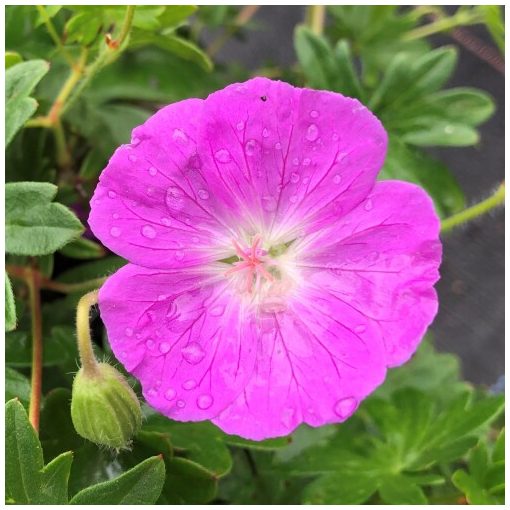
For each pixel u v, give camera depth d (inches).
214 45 5.6
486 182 6.4
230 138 2.5
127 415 2.7
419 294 2.6
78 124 4.3
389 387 4.7
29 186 2.9
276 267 2.9
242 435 2.6
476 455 3.4
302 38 4.2
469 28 6.6
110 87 4.6
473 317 6.3
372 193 2.6
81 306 2.7
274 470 3.8
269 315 2.8
